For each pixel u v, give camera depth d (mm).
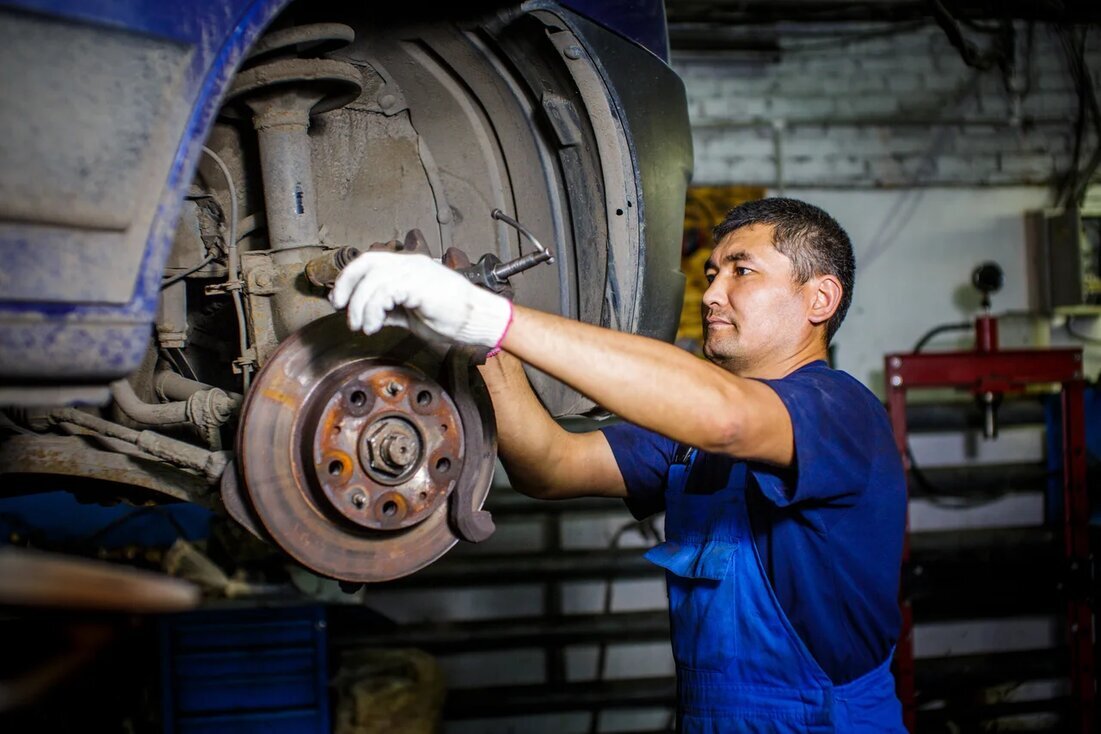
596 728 4168
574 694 4074
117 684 3332
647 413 979
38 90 855
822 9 4270
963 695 4371
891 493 1279
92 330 918
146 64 914
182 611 3268
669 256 1538
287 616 3336
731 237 1391
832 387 1230
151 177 934
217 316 1498
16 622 812
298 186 1273
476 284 1060
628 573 4125
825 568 1262
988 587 4227
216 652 3295
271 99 1266
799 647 1272
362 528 1064
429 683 3609
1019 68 4539
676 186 1557
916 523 4410
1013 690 4508
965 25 4484
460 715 4035
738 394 1039
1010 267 4488
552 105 1403
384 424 1049
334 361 1066
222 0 959
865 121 4418
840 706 1263
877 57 4441
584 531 4180
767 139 4352
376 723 3459
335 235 1493
